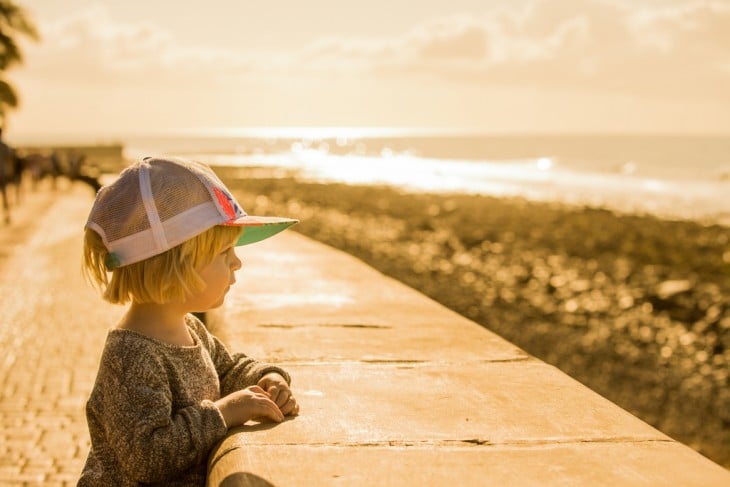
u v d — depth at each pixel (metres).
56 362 6.58
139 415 1.85
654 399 10.65
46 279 10.26
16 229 15.84
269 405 2.17
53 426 5.15
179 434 1.89
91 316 8.23
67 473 4.47
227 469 1.87
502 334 14.02
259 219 1.99
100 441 1.96
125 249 1.84
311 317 3.94
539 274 20.31
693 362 12.44
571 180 67.69
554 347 13.21
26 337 7.36
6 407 5.46
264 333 3.55
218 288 1.99
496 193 50.50
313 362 3.02
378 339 3.45
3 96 24.05
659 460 1.99
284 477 1.84
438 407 2.43
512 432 2.20
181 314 2.04
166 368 1.97
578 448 2.08
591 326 14.70
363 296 4.61
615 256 24.39
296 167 89.44
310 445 2.04
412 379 2.77
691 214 38.28
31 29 24.08
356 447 2.05
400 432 2.18
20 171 21.83
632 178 70.00
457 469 1.92
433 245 25.33
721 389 11.05
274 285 4.98
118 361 1.90
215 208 1.91
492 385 2.70
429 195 45.44
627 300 16.95
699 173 76.50
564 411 2.40
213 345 2.35
